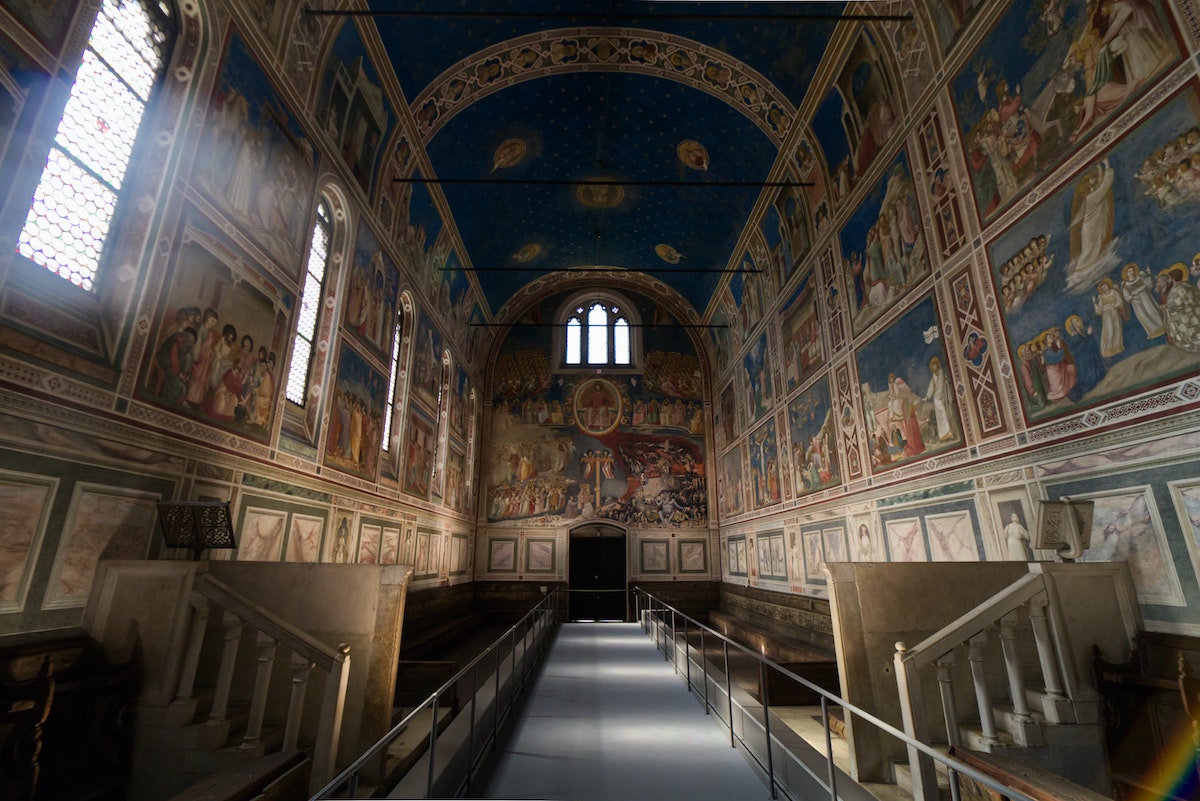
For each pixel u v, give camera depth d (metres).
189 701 5.66
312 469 9.92
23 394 5.06
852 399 12.38
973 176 8.80
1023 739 5.80
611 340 25.31
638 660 12.77
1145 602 6.05
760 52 13.11
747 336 20.02
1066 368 7.10
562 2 12.68
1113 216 6.52
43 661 4.84
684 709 8.62
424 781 4.87
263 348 8.52
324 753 5.47
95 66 6.08
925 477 9.82
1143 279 6.15
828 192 13.46
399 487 14.30
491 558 23.16
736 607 20.89
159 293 6.57
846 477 12.66
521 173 17.75
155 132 6.76
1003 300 8.14
